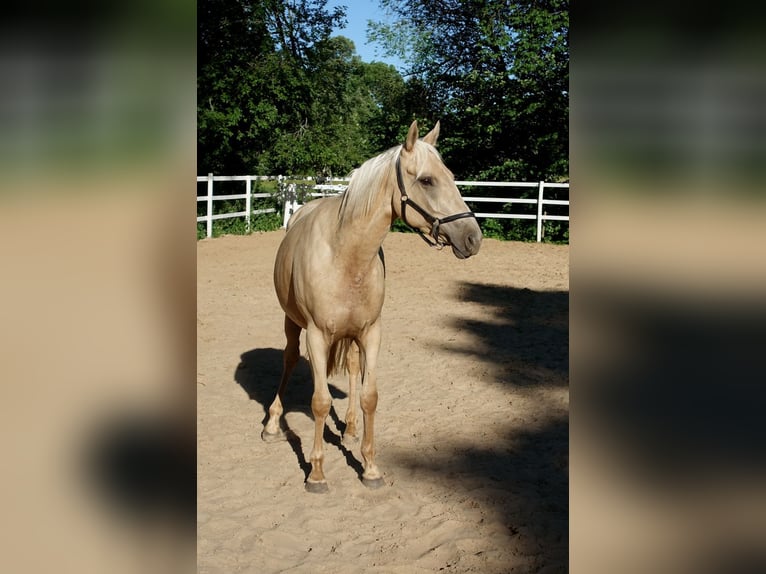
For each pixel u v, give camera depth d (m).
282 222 15.98
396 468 3.84
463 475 3.75
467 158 18.36
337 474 3.75
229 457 3.95
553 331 7.17
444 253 12.67
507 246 13.95
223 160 18.20
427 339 6.79
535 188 16.34
